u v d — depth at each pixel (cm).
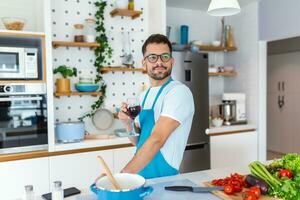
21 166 239
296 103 535
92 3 302
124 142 279
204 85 339
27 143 241
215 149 348
